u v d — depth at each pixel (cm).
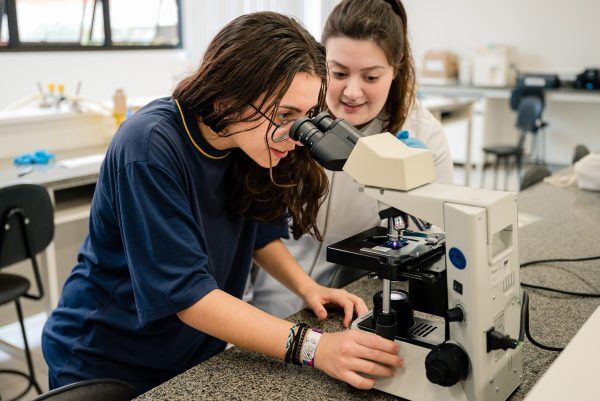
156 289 92
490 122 643
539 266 144
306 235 158
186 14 546
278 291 157
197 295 92
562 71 627
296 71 89
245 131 94
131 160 91
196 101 94
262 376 96
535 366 98
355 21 133
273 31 90
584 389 71
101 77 577
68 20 561
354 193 153
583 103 622
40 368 261
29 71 526
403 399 89
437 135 163
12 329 299
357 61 136
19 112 321
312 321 116
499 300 85
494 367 85
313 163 115
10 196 219
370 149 81
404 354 88
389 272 84
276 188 113
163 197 92
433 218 81
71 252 322
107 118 340
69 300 115
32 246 234
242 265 124
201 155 101
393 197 83
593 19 601
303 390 92
